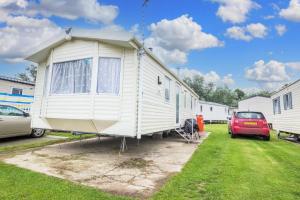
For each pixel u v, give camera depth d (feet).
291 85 37.01
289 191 12.10
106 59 21.68
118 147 25.57
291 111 37.01
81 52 22.54
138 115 20.68
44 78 26.78
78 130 23.02
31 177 13.26
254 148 26.78
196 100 59.77
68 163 17.40
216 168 16.33
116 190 11.87
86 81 21.81
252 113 36.91
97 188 12.05
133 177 14.17
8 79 48.52
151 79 24.72
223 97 204.33
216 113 115.55
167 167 16.80
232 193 11.62
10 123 27.99
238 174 14.96
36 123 26.45
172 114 33.68
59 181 12.69
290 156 21.77
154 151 23.48
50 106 23.77
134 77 20.83
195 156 20.59
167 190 11.82
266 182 13.51
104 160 18.72
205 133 46.73
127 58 21.35
